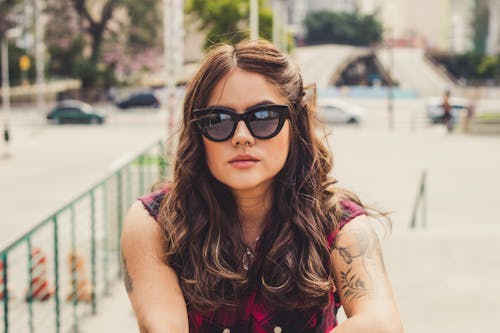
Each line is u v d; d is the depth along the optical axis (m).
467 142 29.80
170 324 1.60
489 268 6.19
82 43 62.94
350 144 28.66
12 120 45.19
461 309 5.29
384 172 19.67
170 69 17.72
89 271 7.15
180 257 1.71
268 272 1.68
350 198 1.82
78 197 5.12
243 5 38.66
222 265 1.67
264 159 1.65
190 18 38.19
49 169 22.17
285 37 56.28
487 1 157.12
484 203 14.83
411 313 5.23
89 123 42.88
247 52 1.69
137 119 46.22
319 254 1.68
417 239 6.95
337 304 1.81
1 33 59.59
